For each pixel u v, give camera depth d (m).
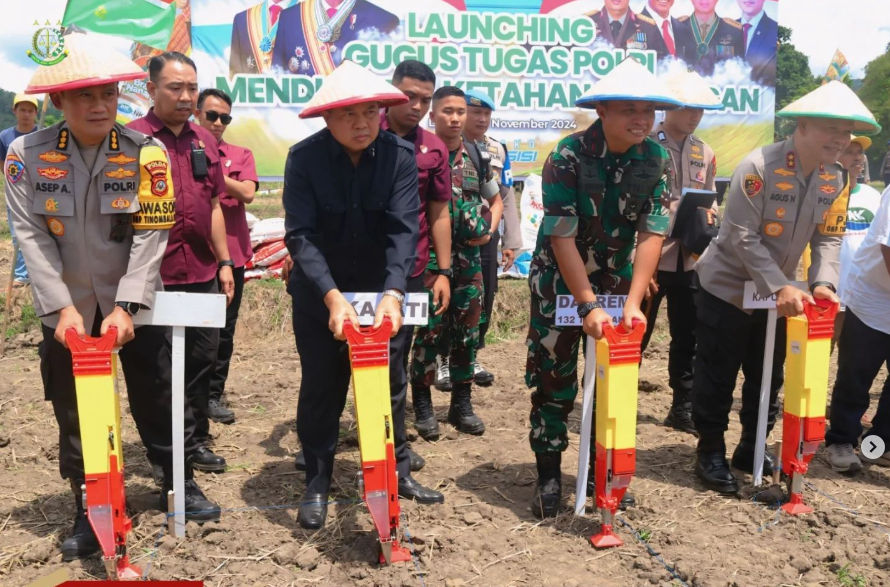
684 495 4.12
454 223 4.81
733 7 11.12
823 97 3.63
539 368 3.76
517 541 3.55
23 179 3.10
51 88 2.89
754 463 4.12
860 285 4.41
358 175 3.48
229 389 6.10
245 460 4.63
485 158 5.00
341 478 4.28
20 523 3.72
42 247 3.13
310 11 9.94
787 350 3.87
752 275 3.84
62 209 3.11
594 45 10.69
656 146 3.49
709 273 4.11
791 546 3.55
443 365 6.21
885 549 3.52
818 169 3.83
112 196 3.14
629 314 3.41
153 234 3.24
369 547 3.44
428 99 4.17
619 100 3.24
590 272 3.68
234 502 3.99
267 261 8.52
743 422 4.38
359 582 3.19
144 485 4.14
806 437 3.80
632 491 4.18
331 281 3.34
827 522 3.81
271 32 9.88
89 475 2.99
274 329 7.91
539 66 10.55
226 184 4.96
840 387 4.52
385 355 3.16
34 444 4.80
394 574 3.23
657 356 7.23
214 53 9.77
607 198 3.49
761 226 3.93
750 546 3.52
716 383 4.16
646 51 10.88
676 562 3.36
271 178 10.10
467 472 4.46
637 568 3.34
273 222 8.73
